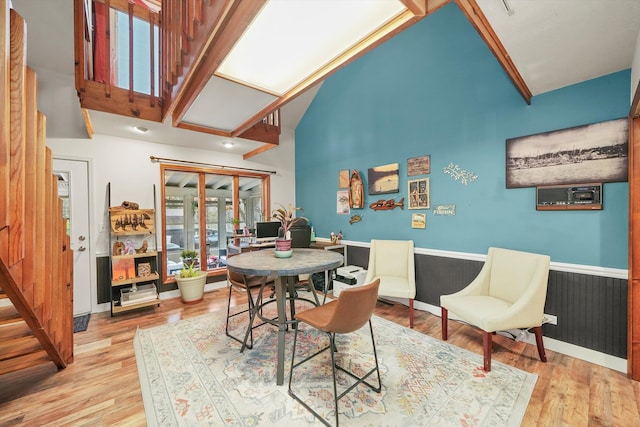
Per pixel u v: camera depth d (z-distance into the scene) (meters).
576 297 2.11
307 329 2.69
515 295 2.20
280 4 1.36
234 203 4.57
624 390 1.70
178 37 2.00
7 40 1.01
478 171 2.66
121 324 2.87
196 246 4.22
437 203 3.00
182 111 2.47
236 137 3.43
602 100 1.96
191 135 3.41
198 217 4.24
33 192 1.35
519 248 2.40
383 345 2.33
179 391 1.74
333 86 4.35
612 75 1.92
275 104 2.49
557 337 2.20
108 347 2.37
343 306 1.41
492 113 2.55
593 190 2.01
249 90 2.27
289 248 2.32
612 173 1.93
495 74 2.52
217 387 1.78
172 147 3.87
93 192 3.27
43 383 1.86
